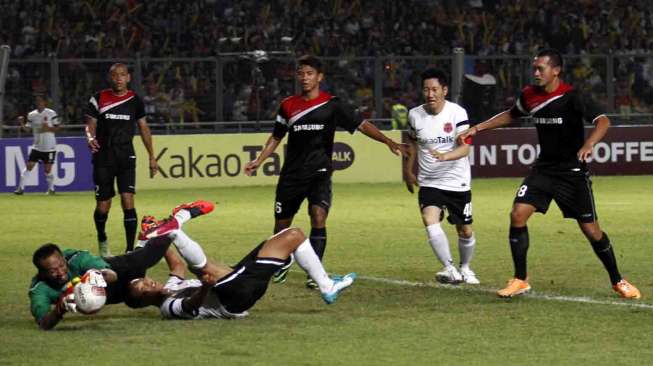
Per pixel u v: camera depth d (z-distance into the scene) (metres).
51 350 16.28
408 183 23.38
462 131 22.78
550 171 20.97
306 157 22.89
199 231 33.78
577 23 74.38
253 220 36.94
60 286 18.12
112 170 28.50
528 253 27.94
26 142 49.97
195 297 18.27
